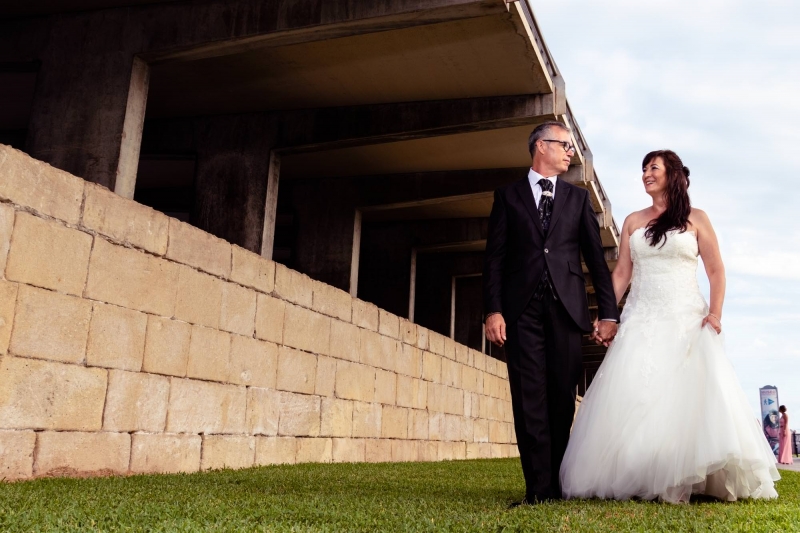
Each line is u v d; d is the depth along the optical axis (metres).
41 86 10.08
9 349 3.98
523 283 3.49
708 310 3.66
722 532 2.23
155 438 5.06
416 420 10.02
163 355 5.18
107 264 4.70
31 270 4.13
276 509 2.62
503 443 14.09
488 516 2.55
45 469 4.17
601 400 3.50
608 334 3.69
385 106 12.83
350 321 8.21
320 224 16.81
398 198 16.44
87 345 4.52
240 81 11.91
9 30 10.40
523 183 3.69
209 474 4.79
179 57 10.00
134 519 2.28
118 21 10.02
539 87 11.90
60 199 4.34
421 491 3.85
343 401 7.93
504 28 9.84
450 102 12.53
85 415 4.48
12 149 4.00
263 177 13.16
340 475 5.03
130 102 9.77
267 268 6.56
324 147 13.24
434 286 23.52
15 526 2.07
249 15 9.53
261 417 6.36
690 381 3.35
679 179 3.75
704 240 3.71
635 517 2.54
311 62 11.09
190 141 13.65
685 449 3.19
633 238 3.81
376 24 9.16
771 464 3.39
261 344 6.42
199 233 5.63
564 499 3.44
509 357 3.52
